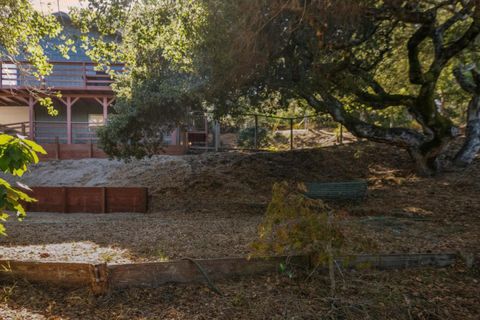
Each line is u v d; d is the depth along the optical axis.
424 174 9.87
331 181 10.71
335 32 7.51
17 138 2.56
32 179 12.34
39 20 8.13
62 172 12.84
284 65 8.26
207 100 8.84
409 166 11.02
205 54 7.70
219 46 7.04
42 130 17.45
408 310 3.20
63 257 4.28
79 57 16.78
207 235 5.60
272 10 6.41
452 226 6.04
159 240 5.27
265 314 3.05
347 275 3.69
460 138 12.16
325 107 9.40
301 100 10.92
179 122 10.08
